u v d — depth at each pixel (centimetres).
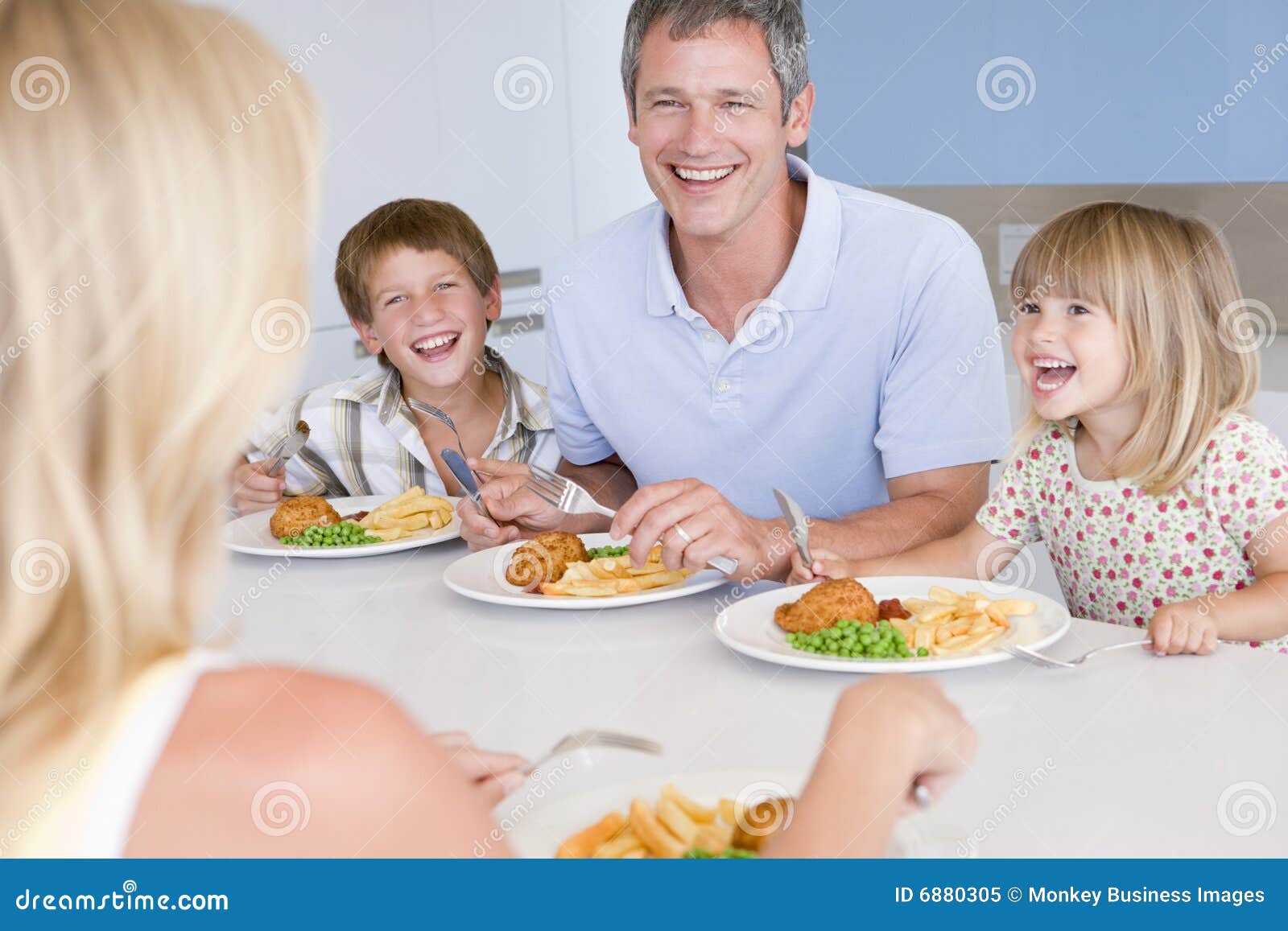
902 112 285
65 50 39
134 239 39
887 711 61
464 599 128
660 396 167
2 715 40
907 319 155
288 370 44
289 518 153
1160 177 257
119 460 40
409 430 203
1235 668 96
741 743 85
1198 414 139
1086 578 152
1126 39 254
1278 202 247
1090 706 90
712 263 158
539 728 90
